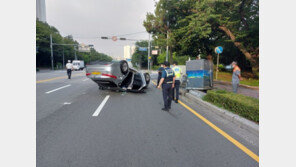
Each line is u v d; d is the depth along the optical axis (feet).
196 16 44.29
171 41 54.44
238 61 69.41
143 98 23.84
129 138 10.60
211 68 29.58
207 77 28.60
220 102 17.90
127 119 14.34
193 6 46.85
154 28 65.72
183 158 8.47
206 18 39.58
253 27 46.24
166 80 17.63
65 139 10.32
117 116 15.11
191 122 13.97
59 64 179.52
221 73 68.23
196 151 9.18
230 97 16.63
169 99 18.29
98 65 24.63
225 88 34.09
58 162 7.94
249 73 59.77
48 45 170.30
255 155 8.92
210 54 60.80
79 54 275.59
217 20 42.98
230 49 68.54
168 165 7.85
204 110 18.01
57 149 9.11
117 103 20.30
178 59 135.74
